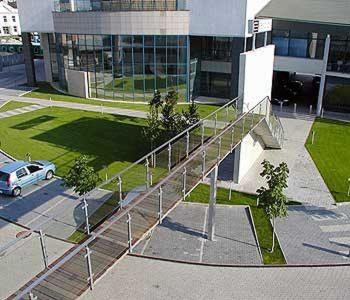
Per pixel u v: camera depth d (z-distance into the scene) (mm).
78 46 35625
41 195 18047
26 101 34562
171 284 12734
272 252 14258
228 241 14898
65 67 37750
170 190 12492
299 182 19641
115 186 13789
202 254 14148
